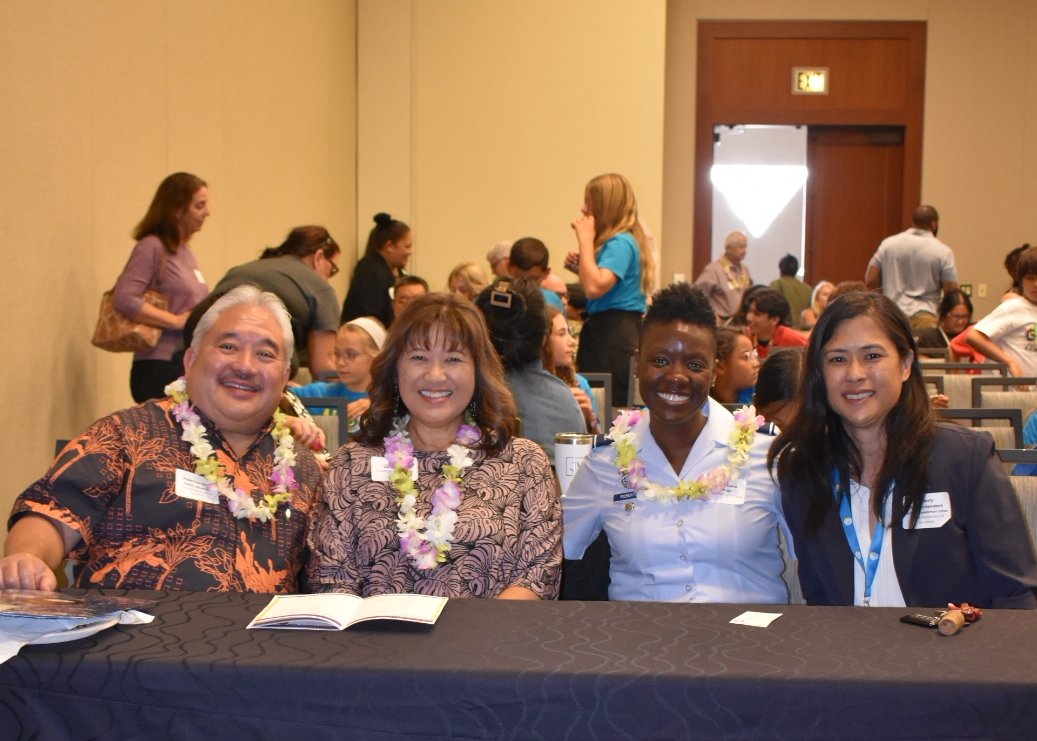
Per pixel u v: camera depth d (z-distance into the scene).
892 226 11.31
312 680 1.35
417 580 2.10
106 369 4.31
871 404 2.02
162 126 4.91
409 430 2.28
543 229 9.71
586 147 9.66
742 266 10.42
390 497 2.15
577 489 2.36
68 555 2.07
